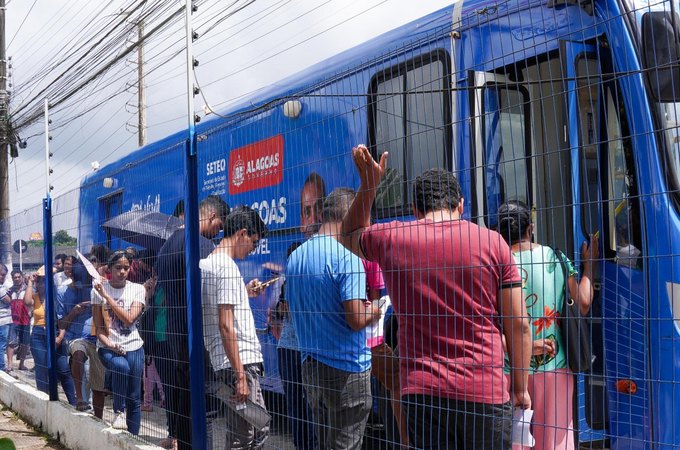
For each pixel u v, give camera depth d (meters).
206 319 4.84
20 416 9.09
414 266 3.24
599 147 4.09
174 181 5.45
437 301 3.14
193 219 5.09
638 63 4.11
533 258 3.85
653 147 4.05
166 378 5.41
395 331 4.24
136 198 6.22
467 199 3.92
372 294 4.15
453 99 4.43
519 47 4.51
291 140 4.69
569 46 4.26
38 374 8.89
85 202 7.19
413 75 4.36
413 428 3.23
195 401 4.95
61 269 7.86
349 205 3.86
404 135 4.12
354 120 4.23
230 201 5.56
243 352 4.54
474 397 3.03
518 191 4.20
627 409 4.02
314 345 3.90
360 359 3.82
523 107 4.38
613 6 4.20
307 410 4.05
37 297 8.90
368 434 3.97
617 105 4.19
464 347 3.08
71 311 7.46
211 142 5.79
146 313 5.74
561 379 3.86
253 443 4.51
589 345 3.93
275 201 4.91
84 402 7.14
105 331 6.29
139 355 5.86
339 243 3.79
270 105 4.69
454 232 3.14
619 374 4.07
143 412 5.80
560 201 4.22
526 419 3.24
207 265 4.80
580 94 4.21
